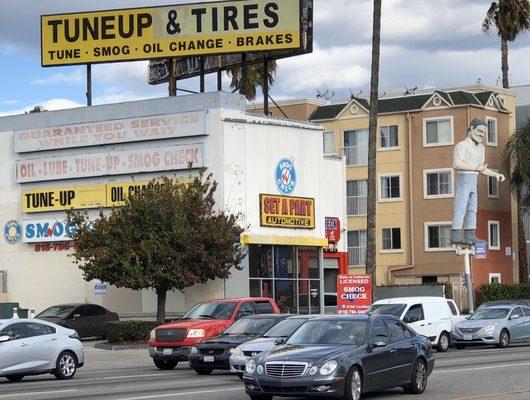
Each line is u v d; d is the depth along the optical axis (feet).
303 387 58.03
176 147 143.13
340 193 168.55
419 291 178.40
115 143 147.74
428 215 215.31
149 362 107.86
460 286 205.36
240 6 152.35
